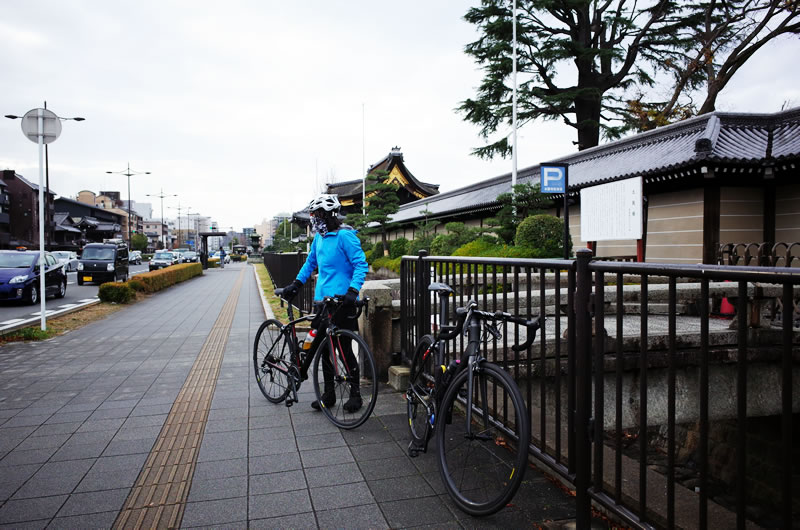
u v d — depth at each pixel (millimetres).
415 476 3012
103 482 2953
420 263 4430
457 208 23203
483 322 2893
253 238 71250
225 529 2447
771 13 21281
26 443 3566
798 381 4730
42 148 8984
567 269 2494
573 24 27000
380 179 25016
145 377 5508
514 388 2459
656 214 14008
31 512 2609
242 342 7777
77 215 78688
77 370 5848
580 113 27656
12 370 5859
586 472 2387
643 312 2039
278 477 3008
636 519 2090
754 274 1534
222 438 3646
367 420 3990
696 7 24828
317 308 4137
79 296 17516
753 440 5328
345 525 2479
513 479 2357
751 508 5195
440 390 3086
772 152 11734
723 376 4645
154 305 13812
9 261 14625
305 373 4238
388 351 5090
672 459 1919
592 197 11906
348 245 4066
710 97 23453
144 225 131875
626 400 4387
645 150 15141
